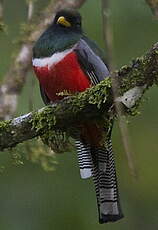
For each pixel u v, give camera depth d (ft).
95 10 39.86
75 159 39.50
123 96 27.22
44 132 28.94
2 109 36.86
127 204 40.57
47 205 38.65
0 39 40.60
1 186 38.86
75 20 33.32
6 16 40.83
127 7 39.52
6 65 40.22
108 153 31.07
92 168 31.30
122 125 21.09
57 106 28.45
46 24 38.09
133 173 20.92
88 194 38.93
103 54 33.19
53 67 31.55
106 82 27.63
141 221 40.27
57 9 38.17
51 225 38.29
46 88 32.24
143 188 40.86
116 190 31.50
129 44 39.45
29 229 38.22
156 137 40.78
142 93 27.32
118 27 39.45
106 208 31.55
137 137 40.91
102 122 29.22
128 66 27.14
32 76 35.01
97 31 39.63
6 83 37.35
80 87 31.58
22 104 38.68
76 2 38.37
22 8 40.88
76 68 31.45
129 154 20.94
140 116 40.73
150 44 39.34
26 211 38.58
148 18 39.47
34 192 38.88
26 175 39.09
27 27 38.06
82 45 31.73
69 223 38.27
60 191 38.99
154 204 40.68
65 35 32.32
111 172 31.37
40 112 28.58
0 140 28.94
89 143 30.76
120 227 39.70
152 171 41.01
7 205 38.63
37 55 32.09
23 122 28.68
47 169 36.86
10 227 38.27
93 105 28.17
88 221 38.29
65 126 29.17
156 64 26.81
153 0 34.06
